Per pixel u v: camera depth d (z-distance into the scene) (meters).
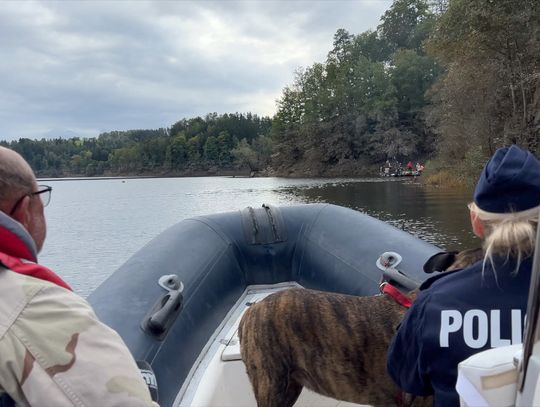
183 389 2.87
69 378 1.20
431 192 27.64
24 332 1.21
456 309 1.43
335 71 65.81
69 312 1.27
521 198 1.37
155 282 3.27
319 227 4.29
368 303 2.38
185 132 113.25
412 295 2.29
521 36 23.95
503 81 25.67
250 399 3.06
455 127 30.19
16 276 1.27
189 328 3.20
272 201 27.12
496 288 1.41
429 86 57.09
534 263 0.98
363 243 3.90
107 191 42.03
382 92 60.06
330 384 2.38
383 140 58.47
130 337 2.77
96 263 10.79
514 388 1.06
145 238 14.01
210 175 98.69
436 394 1.44
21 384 1.18
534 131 24.09
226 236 4.25
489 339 1.38
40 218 1.53
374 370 2.29
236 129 108.38
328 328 2.36
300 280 4.28
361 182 44.50
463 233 13.30
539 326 0.97
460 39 25.09
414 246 3.69
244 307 3.99
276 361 2.45
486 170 1.45
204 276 3.70
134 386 1.27
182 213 21.31
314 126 64.81
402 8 73.69
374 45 73.81
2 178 1.42
